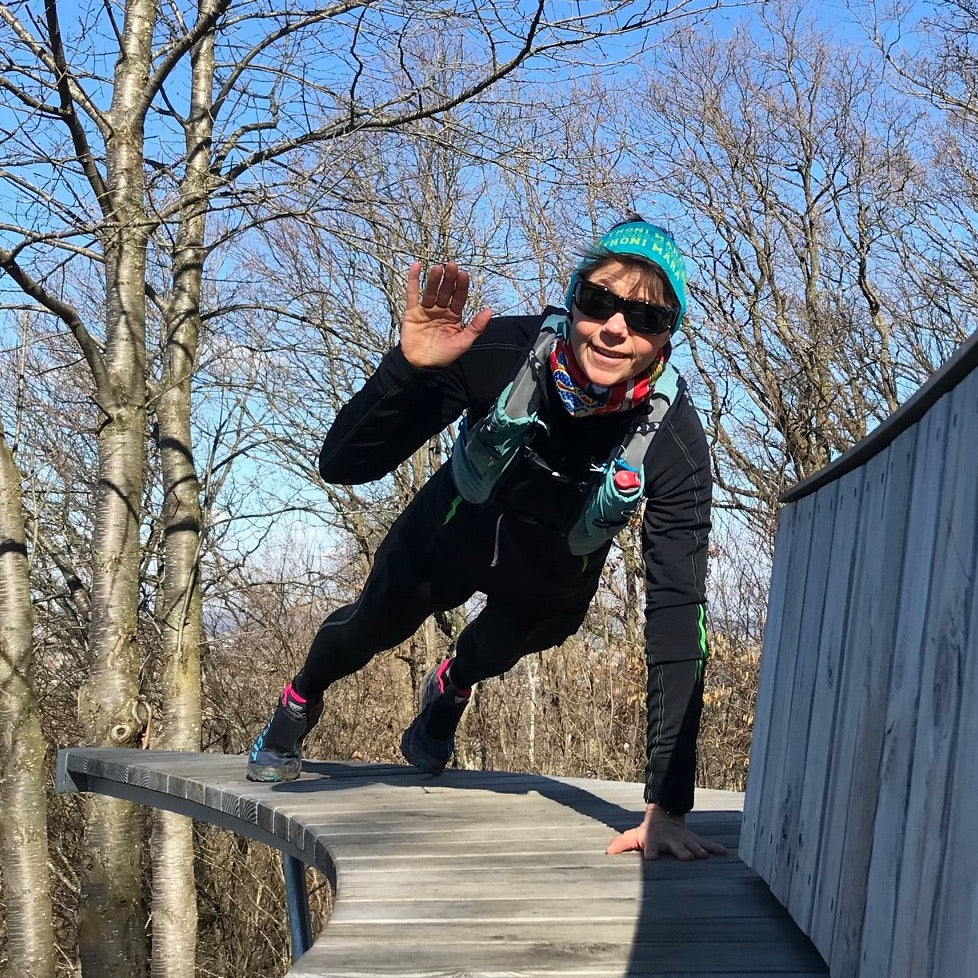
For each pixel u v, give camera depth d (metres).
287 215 8.53
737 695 12.10
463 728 13.86
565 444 2.42
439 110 8.48
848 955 1.75
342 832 3.08
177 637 10.77
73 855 13.99
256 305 10.77
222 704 14.62
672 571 2.48
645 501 2.54
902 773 1.60
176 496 10.80
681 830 2.71
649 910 2.21
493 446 2.41
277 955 13.73
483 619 3.16
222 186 8.82
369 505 14.17
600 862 2.66
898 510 1.83
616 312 2.24
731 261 14.44
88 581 13.98
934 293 14.06
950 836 1.36
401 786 3.93
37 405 12.54
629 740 12.16
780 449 13.84
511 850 2.82
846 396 14.23
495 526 2.63
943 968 1.32
